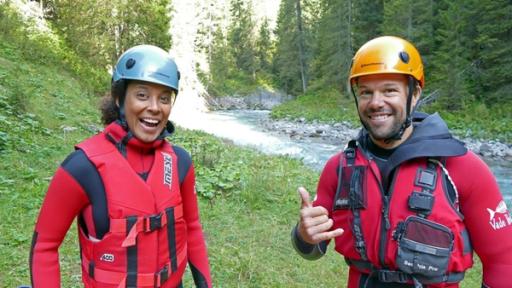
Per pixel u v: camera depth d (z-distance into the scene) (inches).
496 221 66.1
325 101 1350.9
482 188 66.4
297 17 1809.8
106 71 748.6
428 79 1130.0
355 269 74.7
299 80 1907.0
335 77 1438.2
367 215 70.7
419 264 64.5
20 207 189.5
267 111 1587.1
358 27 1451.8
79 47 728.3
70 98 453.7
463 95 977.5
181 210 74.6
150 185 70.4
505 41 973.2
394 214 68.0
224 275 163.3
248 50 2388.0
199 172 295.1
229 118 1203.2
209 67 2057.1
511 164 634.8
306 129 975.0
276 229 223.0
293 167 382.6
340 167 76.7
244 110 1646.2
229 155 388.5
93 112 433.1
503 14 959.0
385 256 68.2
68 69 600.7
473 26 1047.6
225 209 239.9
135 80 69.5
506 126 825.5
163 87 70.7
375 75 69.3
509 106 929.5
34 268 67.3
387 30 1208.8
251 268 170.4
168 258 71.7
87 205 68.4
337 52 1437.0
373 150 75.6
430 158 68.7
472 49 1055.6
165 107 71.9
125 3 786.2
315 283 171.0
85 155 67.9
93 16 755.4
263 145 707.4
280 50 2023.9
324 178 81.4
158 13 860.0
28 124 309.0
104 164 67.7
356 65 71.6
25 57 527.5
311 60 1759.4
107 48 767.7
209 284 83.3
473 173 66.9
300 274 175.8
